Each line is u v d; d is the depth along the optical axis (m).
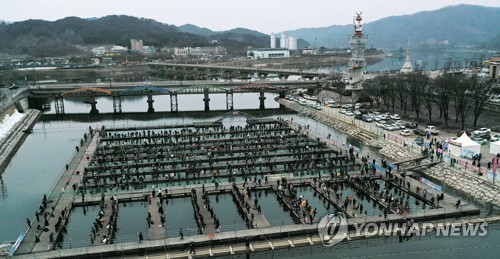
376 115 188.50
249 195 101.88
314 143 151.88
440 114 175.62
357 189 106.19
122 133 182.38
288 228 83.19
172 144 149.00
